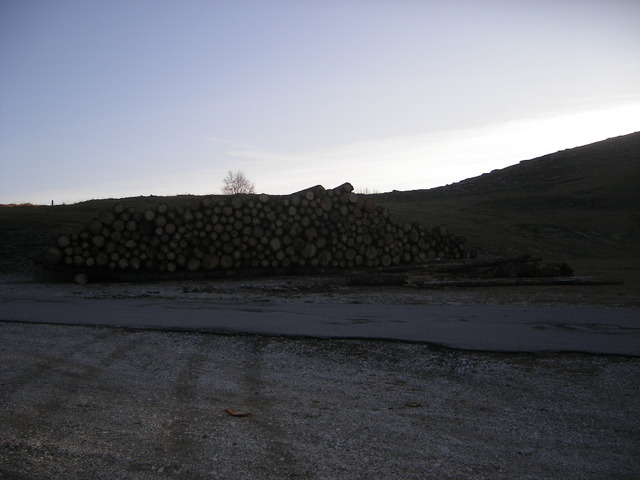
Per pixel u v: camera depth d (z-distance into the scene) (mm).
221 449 5211
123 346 9156
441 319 11289
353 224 21422
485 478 4762
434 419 6125
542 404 6582
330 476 4723
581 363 8031
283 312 12383
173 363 8211
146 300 14758
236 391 7012
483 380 7453
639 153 62688
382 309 12797
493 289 16672
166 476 4664
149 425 5773
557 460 5145
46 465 4816
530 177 63750
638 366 7828
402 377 7672
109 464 4863
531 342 9086
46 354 8617
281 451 5199
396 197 58312
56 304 13867
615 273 22719
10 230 23906
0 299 14922
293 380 7496
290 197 21047
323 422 5980
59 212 28453
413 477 4746
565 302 13656
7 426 5664
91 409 6238
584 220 43375
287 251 20672
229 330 10195
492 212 47656
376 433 5691
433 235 23484
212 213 20141
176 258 19656
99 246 19125
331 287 17500
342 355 8695
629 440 5594
